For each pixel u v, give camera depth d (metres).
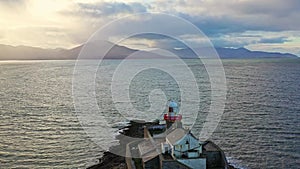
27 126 75.12
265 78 179.12
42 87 149.00
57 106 99.69
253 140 63.59
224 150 58.19
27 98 116.00
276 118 80.75
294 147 59.34
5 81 181.12
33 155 55.66
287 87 136.88
